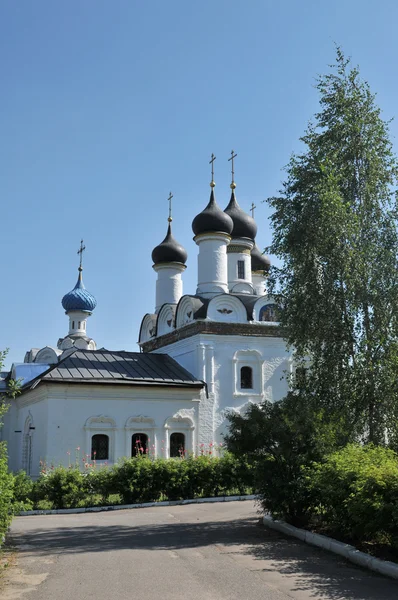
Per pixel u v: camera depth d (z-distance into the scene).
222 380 31.53
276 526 14.02
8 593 8.46
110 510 19.92
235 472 21.92
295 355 18.78
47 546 12.62
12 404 34.78
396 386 16.14
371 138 18.45
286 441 13.92
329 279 17.41
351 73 19.06
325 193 16.61
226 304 32.62
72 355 30.39
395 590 8.37
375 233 17.64
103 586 8.77
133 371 30.48
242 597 8.05
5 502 12.12
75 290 51.72
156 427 29.17
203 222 34.91
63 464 26.95
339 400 16.92
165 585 8.74
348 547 10.73
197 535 13.59
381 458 12.39
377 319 16.98
